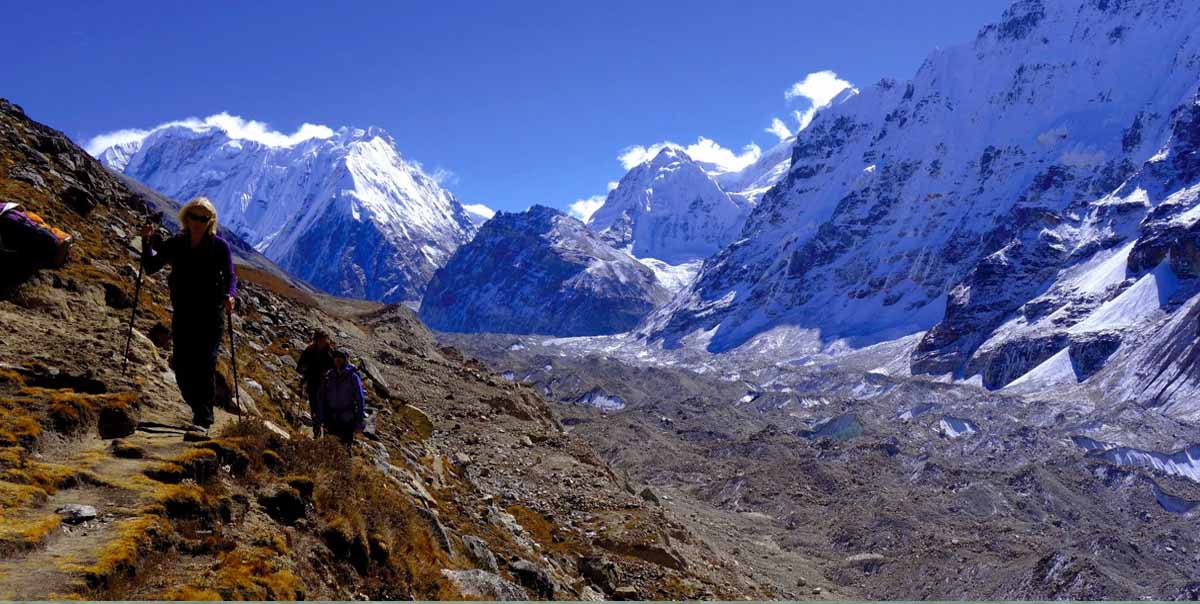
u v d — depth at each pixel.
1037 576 56.12
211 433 10.38
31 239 12.92
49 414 9.16
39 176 20.64
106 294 14.50
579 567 22.31
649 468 92.62
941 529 69.56
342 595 8.85
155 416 10.48
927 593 56.28
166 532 7.73
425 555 11.30
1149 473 89.50
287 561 8.39
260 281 62.06
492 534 18.86
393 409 25.19
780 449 99.00
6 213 12.80
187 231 10.45
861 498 77.50
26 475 7.89
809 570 59.06
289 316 30.38
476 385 43.91
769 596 31.62
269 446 10.35
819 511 76.56
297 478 9.76
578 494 30.75
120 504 7.94
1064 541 65.94
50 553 6.96
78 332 12.34
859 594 55.91
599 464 37.31
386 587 9.72
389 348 45.28
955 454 107.44
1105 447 107.69
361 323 56.47
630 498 33.16
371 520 10.53
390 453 19.08
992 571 59.03
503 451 33.78
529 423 39.88
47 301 12.94
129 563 7.07
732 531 68.31
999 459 103.81
